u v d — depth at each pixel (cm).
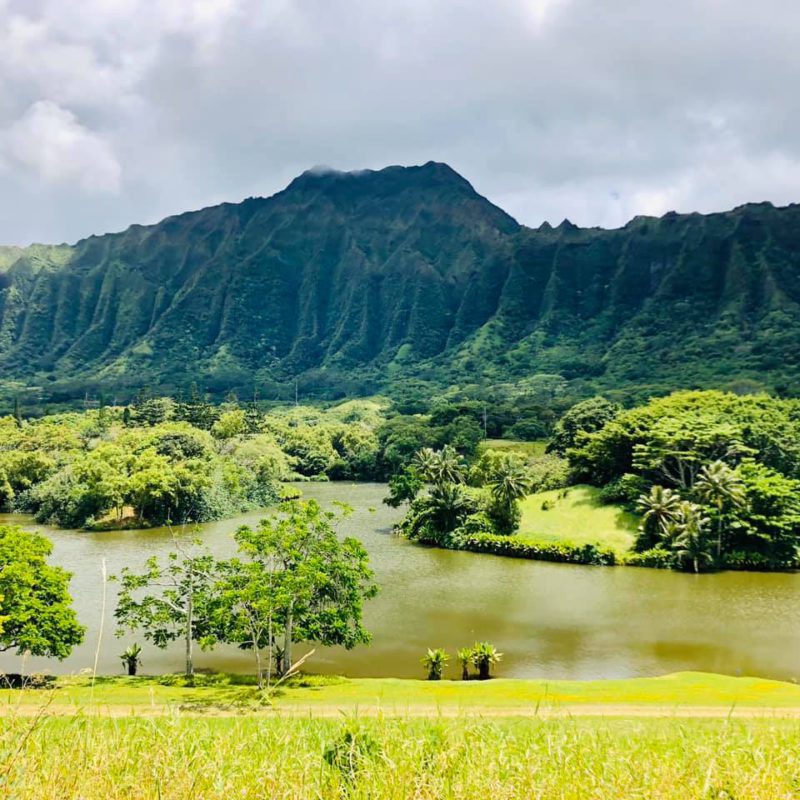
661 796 661
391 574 6744
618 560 7169
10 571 3522
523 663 4322
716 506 7319
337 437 17412
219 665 4172
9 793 557
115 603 5466
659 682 3597
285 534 3772
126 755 662
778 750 833
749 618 5297
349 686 3438
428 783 638
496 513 8188
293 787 622
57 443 13325
